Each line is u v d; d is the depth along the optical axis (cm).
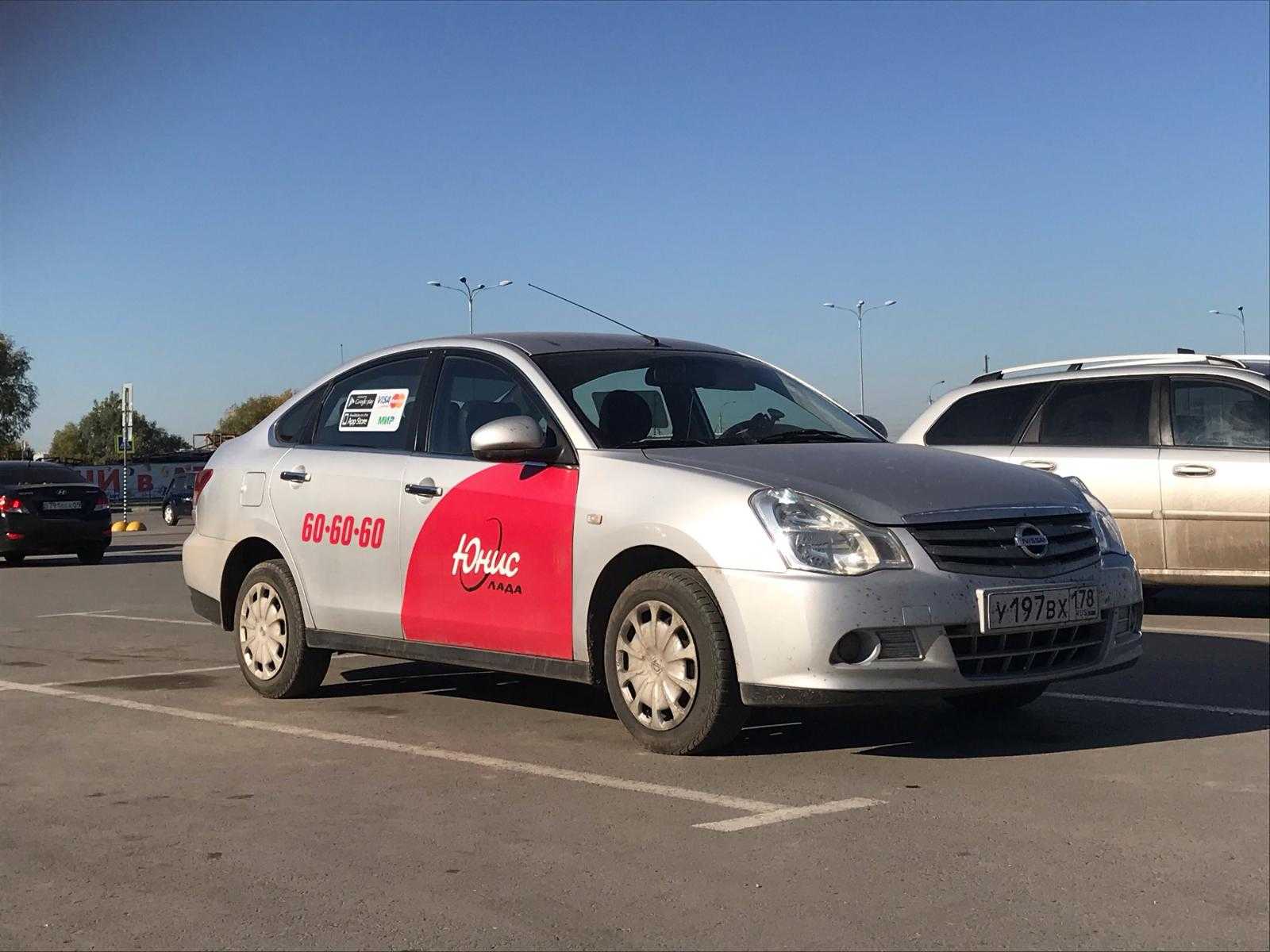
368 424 695
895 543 514
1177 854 427
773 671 514
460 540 623
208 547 756
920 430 1080
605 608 579
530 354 638
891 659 509
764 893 391
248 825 471
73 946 357
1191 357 1005
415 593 643
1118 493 977
